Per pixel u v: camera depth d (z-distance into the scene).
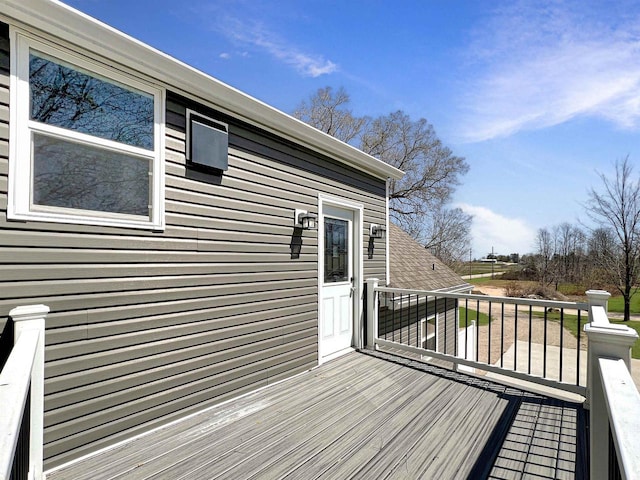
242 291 3.40
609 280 15.33
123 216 2.56
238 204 3.38
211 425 2.80
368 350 5.02
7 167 2.06
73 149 2.32
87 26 2.26
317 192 4.38
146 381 2.66
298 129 3.95
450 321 8.59
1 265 2.03
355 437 2.65
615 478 1.22
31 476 1.80
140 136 2.65
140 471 2.20
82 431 2.32
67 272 2.27
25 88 2.12
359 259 5.16
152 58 2.60
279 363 3.79
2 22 2.05
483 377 3.91
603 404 1.55
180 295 2.89
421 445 2.54
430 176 19.72
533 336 11.48
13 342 2.05
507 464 2.32
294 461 2.34
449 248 22.61
